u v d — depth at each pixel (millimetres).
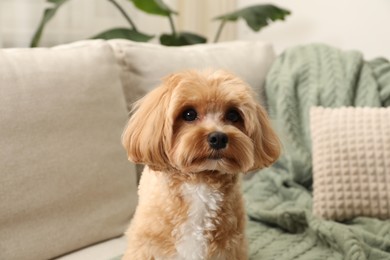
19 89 1176
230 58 1724
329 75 1676
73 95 1264
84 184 1248
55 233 1187
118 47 1501
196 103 950
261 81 1773
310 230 1332
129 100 1498
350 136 1450
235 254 1002
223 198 984
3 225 1114
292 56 1796
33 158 1164
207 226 971
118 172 1337
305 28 2338
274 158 1047
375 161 1418
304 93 1687
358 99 1636
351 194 1414
